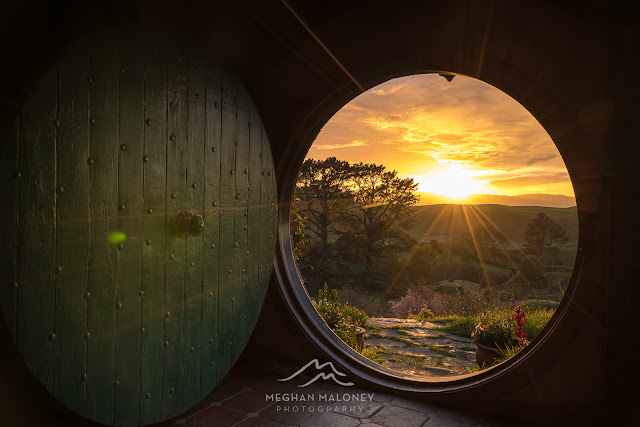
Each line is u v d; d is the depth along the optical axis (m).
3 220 1.54
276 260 3.81
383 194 27.92
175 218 2.33
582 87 2.49
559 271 31.64
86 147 1.86
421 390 3.04
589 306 2.49
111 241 1.97
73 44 1.81
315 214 27.86
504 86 2.75
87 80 1.86
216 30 3.54
